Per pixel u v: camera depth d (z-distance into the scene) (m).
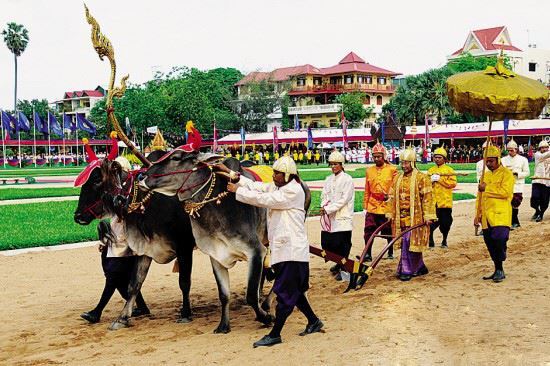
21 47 86.19
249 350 7.32
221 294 8.23
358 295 9.95
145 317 9.28
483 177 10.81
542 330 7.72
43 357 7.36
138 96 78.12
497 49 90.12
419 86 76.12
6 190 32.06
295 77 95.44
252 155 66.94
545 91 11.02
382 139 59.38
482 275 11.24
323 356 6.94
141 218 8.66
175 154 8.21
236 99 90.56
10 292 10.88
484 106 10.71
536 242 14.73
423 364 6.59
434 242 15.18
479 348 7.07
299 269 7.54
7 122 69.81
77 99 119.81
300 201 7.65
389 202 11.32
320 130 74.81
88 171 8.90
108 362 7.07
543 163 18.25
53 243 15.25
